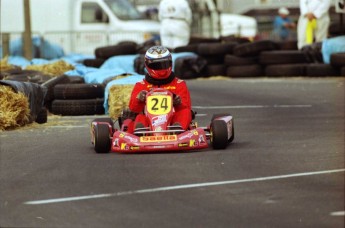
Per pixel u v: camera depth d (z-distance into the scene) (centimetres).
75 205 2686
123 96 4869
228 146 3675
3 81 4572
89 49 9931
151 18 11944
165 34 9019
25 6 9106
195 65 7838
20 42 9594
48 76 5931
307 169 3108
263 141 3841
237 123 4581
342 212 2466
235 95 6088
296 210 2506
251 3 12294
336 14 9394
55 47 9812
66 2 10000
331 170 3080
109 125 3609
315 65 7375
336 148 3584
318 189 2769
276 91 6262
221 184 2872
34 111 4716
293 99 5706
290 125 4441
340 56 7212
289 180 2916
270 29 12256
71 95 5241
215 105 5509
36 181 3080
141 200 2695
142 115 3600
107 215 2544
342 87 6391
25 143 4003
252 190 2775
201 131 3494
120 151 3478
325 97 5756
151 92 3597
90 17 10075
